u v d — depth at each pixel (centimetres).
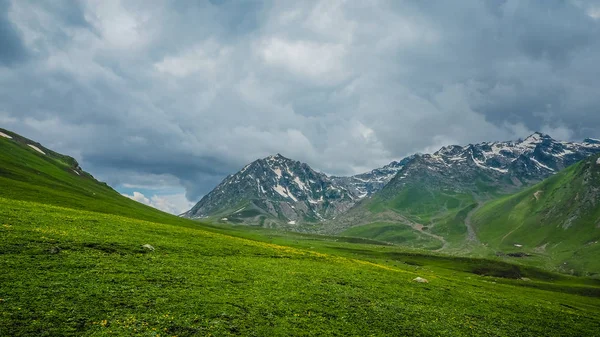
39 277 3569
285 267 6431
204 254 6206
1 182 9894
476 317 5441
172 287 4094
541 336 5125
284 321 3788
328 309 4438
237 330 3388
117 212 11144
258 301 4216
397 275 8100
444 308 5581
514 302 7031
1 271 3516
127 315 3206
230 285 4619
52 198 9981
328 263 8062
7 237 4416
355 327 4034
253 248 7950
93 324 2958
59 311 3033
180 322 3288
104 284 3744
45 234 4919
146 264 4756
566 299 10738
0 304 2934
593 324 6259
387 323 4356
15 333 2630
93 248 4928
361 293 5481
